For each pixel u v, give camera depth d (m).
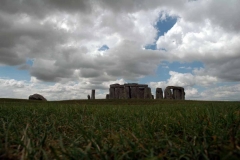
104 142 3.08
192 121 4.08
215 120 3.86
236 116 3.88
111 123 4.67
